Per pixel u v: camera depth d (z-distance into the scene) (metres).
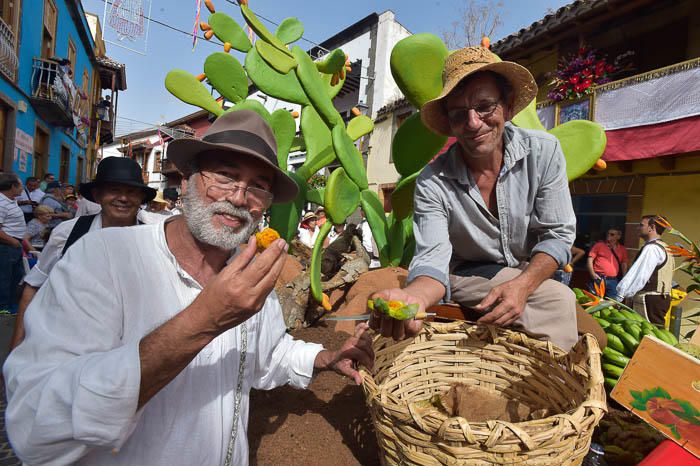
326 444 1.64
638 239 6.65
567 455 1.04
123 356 0.83
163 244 1.09
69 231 2.12
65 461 0.90
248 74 3.22
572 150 2.40
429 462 1.06
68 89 10.77
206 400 1.07
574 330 1.71
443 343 1.78
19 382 0.89
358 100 14.37
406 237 3.52
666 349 1.25
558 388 1.50
